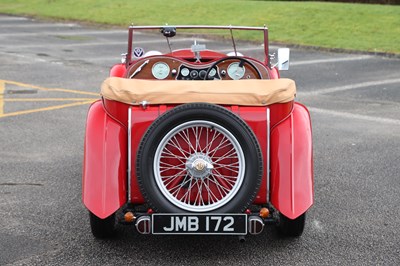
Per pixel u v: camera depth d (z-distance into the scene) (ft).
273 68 22.08
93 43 65.51
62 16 90.38
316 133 29.68
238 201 14.94
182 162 15.31
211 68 19.65
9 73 46.24
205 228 15.01
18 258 15.75
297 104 17.78
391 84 44.50
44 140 27.78
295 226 16.83
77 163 24.43
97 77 45.19
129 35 22.43
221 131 14.94
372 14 77.71
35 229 17.72
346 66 53.26
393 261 15.81
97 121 16.21
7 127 30.09
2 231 17.53
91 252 16.20
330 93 40.68
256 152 14.90
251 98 15.79
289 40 68.33
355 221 18.66
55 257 15.85
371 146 27.37
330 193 21.26
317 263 15.66
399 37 67.51
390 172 23.66
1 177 22.53
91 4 96.94
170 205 14.92
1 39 67.36
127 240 17.02
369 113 34.58
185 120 14.84
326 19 76.95
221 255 16.11
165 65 19.84
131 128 15.60
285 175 15.66
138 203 15.80
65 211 19.21
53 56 55.31
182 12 86.43
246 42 64.18
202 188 15.44
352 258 15.97
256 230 15.14
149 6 91.66
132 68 19.84
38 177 22.61
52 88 40.70
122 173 15.60
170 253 16.20
